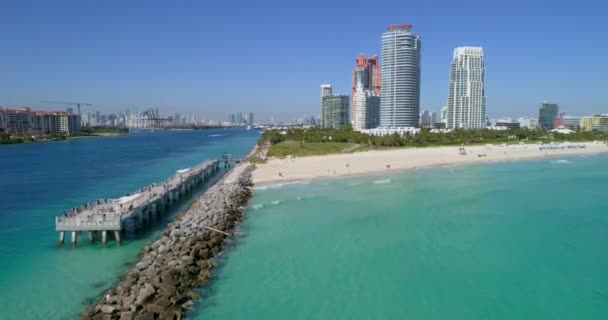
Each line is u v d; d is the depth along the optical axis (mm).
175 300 33781
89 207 56000
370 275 40344
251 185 89438
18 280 39531
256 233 53781
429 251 46562
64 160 155625
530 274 40500
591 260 43844
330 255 45594
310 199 74312
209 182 101125
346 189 84250
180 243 45875
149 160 156750
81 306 34531
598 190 82688
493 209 65750
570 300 35438
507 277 39781
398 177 100750
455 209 65812
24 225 59000
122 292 34906
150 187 74250
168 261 40875
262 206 68938
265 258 44844
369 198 74812
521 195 77375
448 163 130000
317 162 123562
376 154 144625
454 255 45312
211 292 36906
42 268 42406
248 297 36031
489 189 83875
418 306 34531
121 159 160500
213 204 65500
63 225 48562
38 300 35562
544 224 57000
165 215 66062
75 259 44969
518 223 57500
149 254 44062
